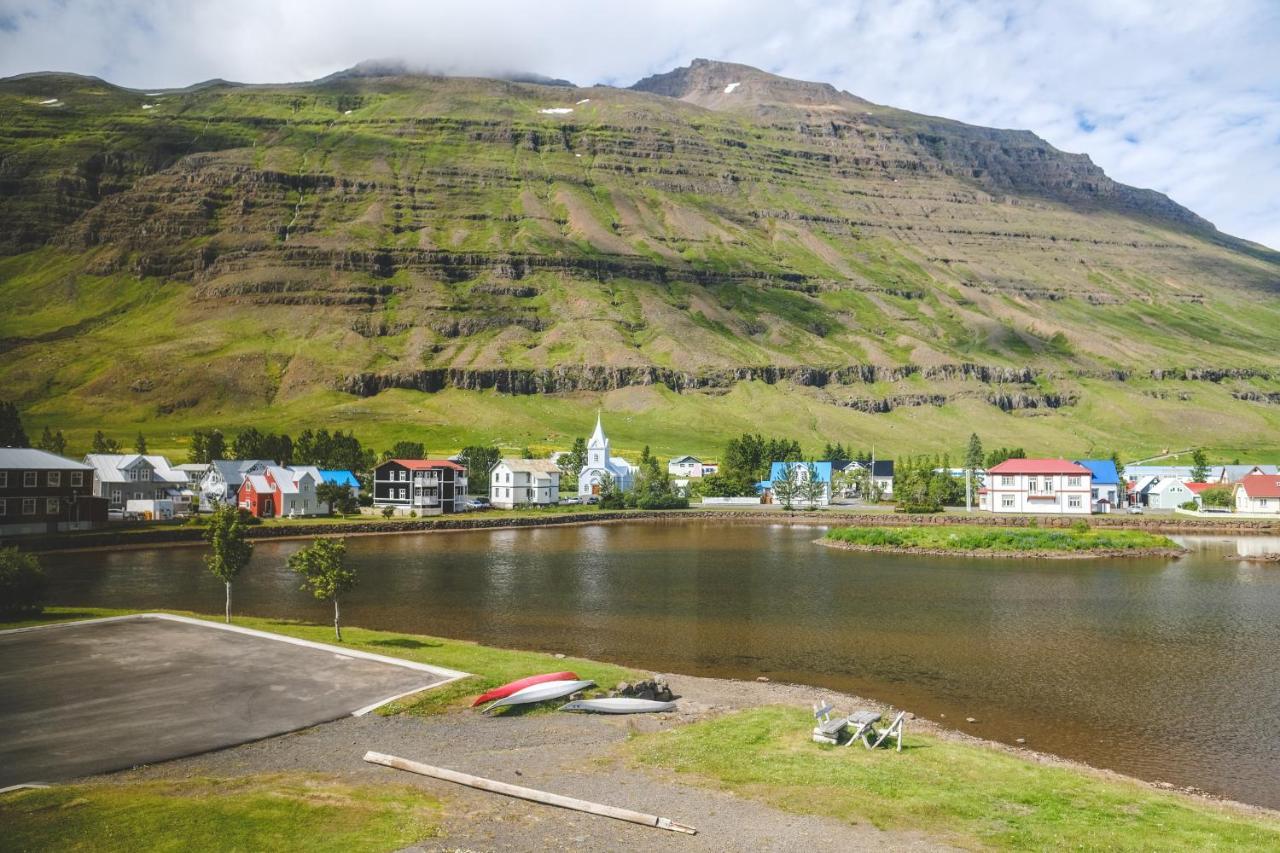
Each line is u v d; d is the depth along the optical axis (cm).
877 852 2216
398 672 4059
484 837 2247
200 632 4841
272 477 15500
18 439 17338
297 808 2395
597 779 2756
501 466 18588
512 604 7088
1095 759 3466
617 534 14338
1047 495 17775
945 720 3975
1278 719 4022
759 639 5766
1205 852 2303
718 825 2375
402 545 12225
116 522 12962
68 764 2794
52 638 4659
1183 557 11138
